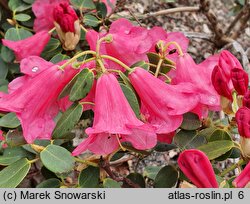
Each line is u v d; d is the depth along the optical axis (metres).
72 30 0.62
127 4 0.93
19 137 0.52
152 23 0.95
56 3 0.68
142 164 0.80
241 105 0.49
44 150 0.50
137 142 0.48
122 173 0.78
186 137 0.51
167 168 0.55
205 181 0.44
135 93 0.50
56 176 0.58
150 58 0.56
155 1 0.96
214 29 0.84
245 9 0.85
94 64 0.51
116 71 0.49
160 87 0.48
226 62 0.50
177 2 0.98
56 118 0.52
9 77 0.72
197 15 0.99
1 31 0.75
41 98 0.49
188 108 0.48
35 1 0.68
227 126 0.53
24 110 0.49
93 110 0.54
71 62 0.49
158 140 0.53
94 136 0.46
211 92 0.50
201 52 0.94
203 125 0.53
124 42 0.53
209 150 0.50
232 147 0.50
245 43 0.98
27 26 0.73
